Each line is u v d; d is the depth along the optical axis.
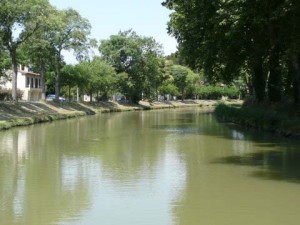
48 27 49.91
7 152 23.88
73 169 18.69
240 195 13.98
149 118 56.22
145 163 20.05
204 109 90.25
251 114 39.38
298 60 32.06
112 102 88.12
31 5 46.09
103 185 15.63
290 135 29.70
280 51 36.22
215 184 15.54
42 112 53.00
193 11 35.56
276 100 43.06
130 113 71.81
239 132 34.47
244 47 36.81
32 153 23.45
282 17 29.11
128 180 16.42
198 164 19.62
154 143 27.67
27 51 58.28
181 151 23.86
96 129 38.59
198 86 124.62
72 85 72.62
